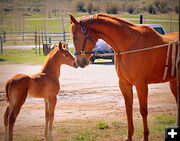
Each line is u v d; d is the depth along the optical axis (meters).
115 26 6.15
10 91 5.99
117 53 6.18
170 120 7.77
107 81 13.78
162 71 6.32
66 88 12.24
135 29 6.23
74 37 6.23
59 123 7.76
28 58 23.30
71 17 6.23
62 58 6.89
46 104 6.57
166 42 6.33
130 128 6.29
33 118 8.30
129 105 6.28
